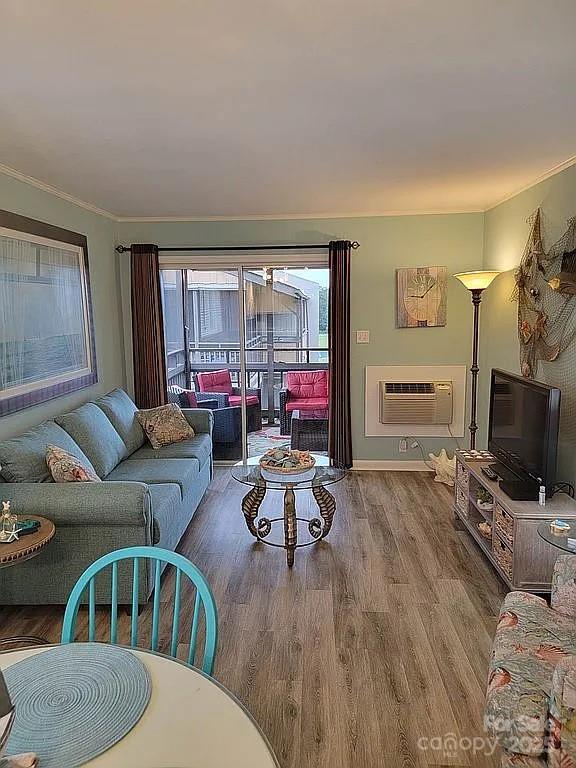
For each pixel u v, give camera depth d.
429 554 3.69
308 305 5.64
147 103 2.41
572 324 3.38
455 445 5.54
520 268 4.16
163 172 3.64
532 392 3.27
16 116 2.55
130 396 5.68
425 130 2.85
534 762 1.62
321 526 4.01
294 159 3.37
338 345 5.38
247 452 5.91
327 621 2.90
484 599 3.11
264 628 2.84
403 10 1.67
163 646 2.68
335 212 5.23
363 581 3.33
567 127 2.82
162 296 5.64
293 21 1.72
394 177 3.88
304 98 2.38
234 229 5.42
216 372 5.86
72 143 2.97
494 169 3.68
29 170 3.52
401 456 5.59
